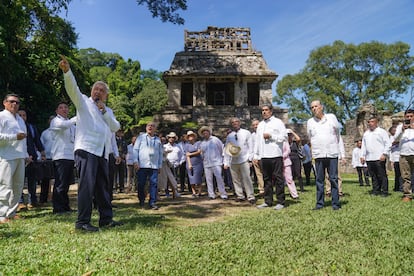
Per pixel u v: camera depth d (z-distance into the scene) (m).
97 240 4.03
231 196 10.11
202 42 29.66
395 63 44.28
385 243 3.82
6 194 5.56
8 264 3.12
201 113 25.91
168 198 9.73
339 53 45.25
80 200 4.70
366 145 9.27
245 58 28.84
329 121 6.82
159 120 25.92
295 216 5.78
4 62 12.71
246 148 8.27
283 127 7.38
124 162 11.68
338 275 2.88
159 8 16.12
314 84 46.97
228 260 3.32
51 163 7.93
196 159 10.18
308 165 13.33
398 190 10.31
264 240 4.04
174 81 27.97
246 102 28.02
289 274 2.95
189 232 4.53
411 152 7.49
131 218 5.80
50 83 17.67
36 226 5.00
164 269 3.00
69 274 2.89
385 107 43.28
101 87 5.10
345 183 14.84
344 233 4.34
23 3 13.36
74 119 6.45
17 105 5.91
